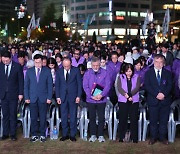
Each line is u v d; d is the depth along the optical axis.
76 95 7.29
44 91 7.23
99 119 7.23
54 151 6.62
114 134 7.37
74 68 7.33
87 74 7.29
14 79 7.20
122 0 99.81
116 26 99.44
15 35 76.00
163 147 6.87
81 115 7.50
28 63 7.76
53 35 64.06
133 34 101.31
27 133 7.55
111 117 7.38
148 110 7.20
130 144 7.07
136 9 101.38
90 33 102.56
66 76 7.28
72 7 110.50
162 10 97.50
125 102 7.07
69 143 7.13
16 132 7.90
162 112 7.03
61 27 72.25
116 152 6.55
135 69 8.31
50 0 125.56
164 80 6.94
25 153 6.51
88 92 7.23
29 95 7.24
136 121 7.12
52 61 8.07
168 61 10.60
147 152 6.55
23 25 76.56
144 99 7.78
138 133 7.33
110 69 8.34
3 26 77.94
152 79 6.98
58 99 7.28
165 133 7.11
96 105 7.25
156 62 6.98
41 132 7.29
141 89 8.04
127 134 7.31
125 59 9.10
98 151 6.62
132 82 7.10
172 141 7.22
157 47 14.05
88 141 7.27
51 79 7.26
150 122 7.07
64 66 7.23
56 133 7.47
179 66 8.63
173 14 93.00
